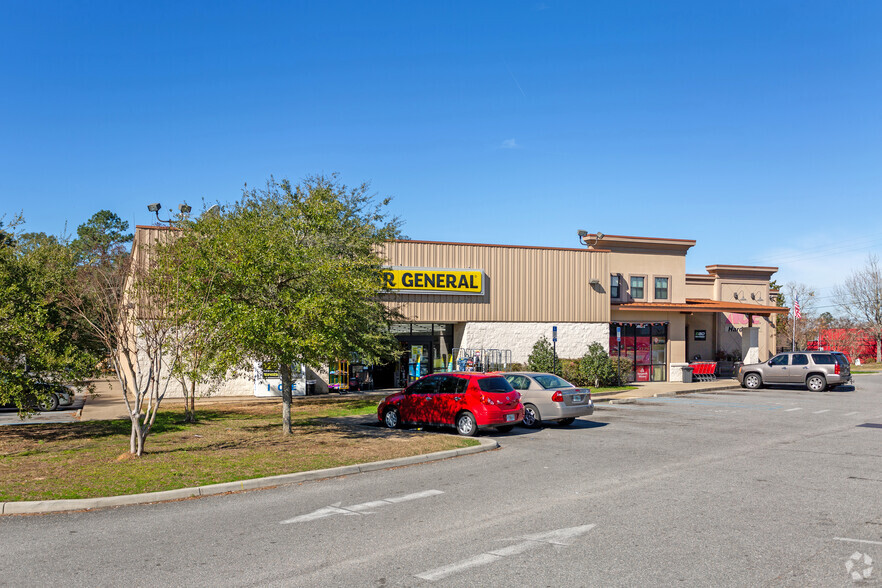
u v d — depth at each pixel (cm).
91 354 1538
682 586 589
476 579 610
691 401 2566
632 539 734
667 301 3572
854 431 1675
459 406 1639
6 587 597
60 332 1394
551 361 2966
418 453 1317
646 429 1772
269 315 1370
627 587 587
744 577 611
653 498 940
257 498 970
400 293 2956
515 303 3161
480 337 3095
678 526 786
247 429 1684
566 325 3247
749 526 785
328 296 1480
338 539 746
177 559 677
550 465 1233
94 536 766
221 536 763
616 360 3173
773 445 1460
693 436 1628
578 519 823
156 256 1605
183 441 1467
